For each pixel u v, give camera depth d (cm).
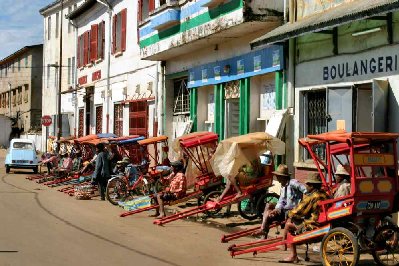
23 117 6147
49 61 4778
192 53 2167
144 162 1870
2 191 2073
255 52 1719
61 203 1756
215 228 1330
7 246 1057
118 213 1558
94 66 3391
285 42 1552
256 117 1788
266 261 991
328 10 1382
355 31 1287
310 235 952
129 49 2806
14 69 6544
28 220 1385
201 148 1533
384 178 930
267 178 1402
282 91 1584
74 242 1118
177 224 1380
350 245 895
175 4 2009
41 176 2594
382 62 1205
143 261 964
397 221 1127
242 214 1420
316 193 973
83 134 3597
